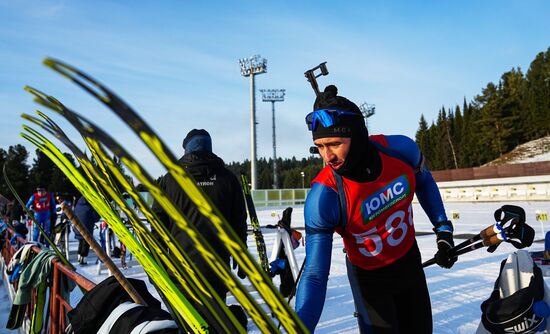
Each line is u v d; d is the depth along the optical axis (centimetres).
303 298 132
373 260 167
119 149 50
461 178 2934
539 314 180
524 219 175
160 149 46
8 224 673
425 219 1402
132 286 142
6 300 529
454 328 345
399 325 175
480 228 1072
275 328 66
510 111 4688
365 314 170
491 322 191
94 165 92
